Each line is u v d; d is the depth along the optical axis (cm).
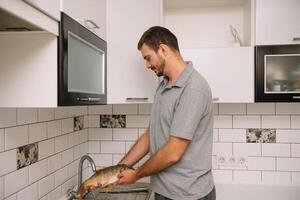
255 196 215
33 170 151
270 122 215
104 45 170
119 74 182
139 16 180
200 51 183
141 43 146
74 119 206
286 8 175
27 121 146
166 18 216
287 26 175
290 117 213
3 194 128
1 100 110
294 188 211
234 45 192
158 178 143
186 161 138
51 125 171
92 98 145
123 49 182
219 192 218
